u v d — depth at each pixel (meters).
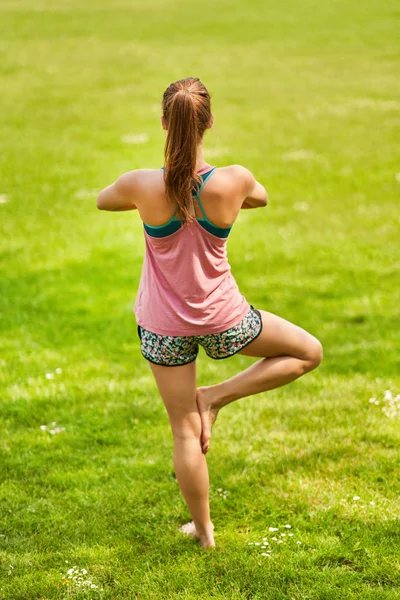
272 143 23.86
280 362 5.40
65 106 29.08
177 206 4.80
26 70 35.41
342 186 19.38
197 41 41.78
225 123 26.38
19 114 27.94
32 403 8.45
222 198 4.82
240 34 43.31
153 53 38.75
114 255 14.73
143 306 5.18
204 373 9.62
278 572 5.29
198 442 5.42
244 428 7.76
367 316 11.56
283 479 6.68
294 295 12.68
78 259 14.42
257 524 6.02
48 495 6.57
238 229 16.47
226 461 7.07
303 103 29.08
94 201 18.39
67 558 5.61
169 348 5.11
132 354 10.20
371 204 17.84
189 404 5.34
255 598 5.00
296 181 19.95
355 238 15.62
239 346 5.20
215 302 5.02
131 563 5.53
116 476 6.87
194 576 5.30
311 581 5.16
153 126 26.06
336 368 9.59
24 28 45.28
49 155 22.69
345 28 44.03
